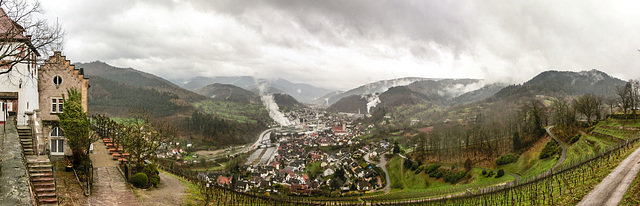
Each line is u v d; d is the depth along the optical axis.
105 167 36.69
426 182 108.31
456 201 61.22
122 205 25.33
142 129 39.62
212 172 131.00
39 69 38.09
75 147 32.19
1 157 19.02
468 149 127.19
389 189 109.62
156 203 27.95
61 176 29.83
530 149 105.56
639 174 37.81
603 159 52.19
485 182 88.38
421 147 139.75
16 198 12.99
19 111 34.59
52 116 38.59
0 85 33.72
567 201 34.75
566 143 95.12
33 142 28.30
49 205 19.75
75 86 39.50
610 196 33.03
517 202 46.97
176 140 184.88
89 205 23.98
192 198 32.16
